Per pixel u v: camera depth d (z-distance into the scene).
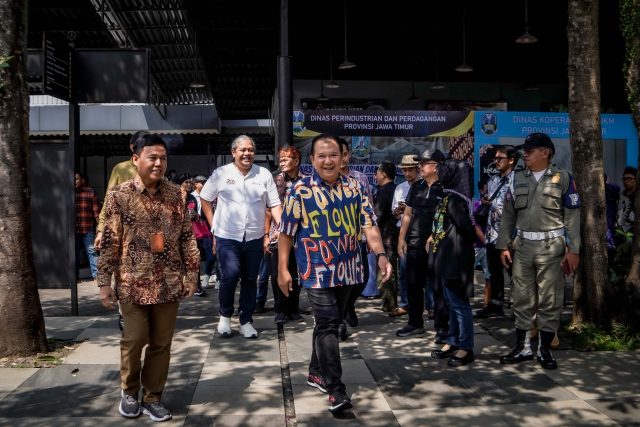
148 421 3.83
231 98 15.94
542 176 4.91
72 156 6.77
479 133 9.86
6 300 5.05
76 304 6.79
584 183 5.83
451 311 5.01
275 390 4.39
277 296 6.34
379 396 4.27
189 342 5.69
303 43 14.23
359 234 4.17
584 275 5.86
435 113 9.83
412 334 5.91
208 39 11.36
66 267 8.97
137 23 10.62
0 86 4.76
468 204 4.89
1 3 5.01
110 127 17.58
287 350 5.43
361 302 7.72
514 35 13.93
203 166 21.56
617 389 4.38
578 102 5.84
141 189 3.69
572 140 5.93
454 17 12.88
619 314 5.76
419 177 6.49
